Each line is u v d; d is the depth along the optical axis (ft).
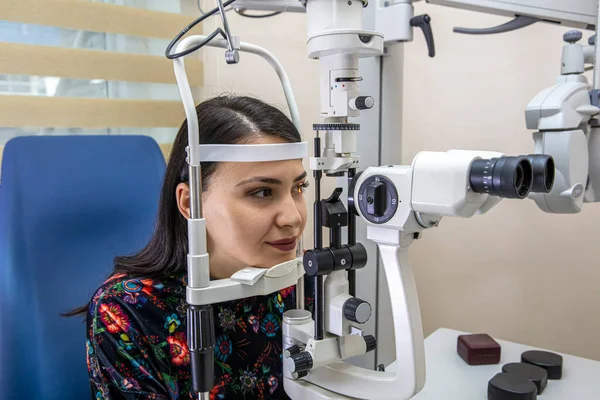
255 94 5.32
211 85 5.09
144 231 3.70
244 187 2.36
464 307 5.55
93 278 3.43
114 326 2.60
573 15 3.22
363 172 2.04
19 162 3.30
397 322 2.02
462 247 5.46
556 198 2.94
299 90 5.51
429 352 3.85
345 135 2.03
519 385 3.04
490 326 5.41
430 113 5.51
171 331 2.69
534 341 5.19
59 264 3.32
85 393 3.28
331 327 2.10
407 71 5.57
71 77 4.19
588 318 4.87
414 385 1.98
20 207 3.23
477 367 3.58
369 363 3.78
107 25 4.32
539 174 1.68
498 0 3.14
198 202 1.95
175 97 4.95
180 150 2.81
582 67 3.15
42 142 3.43
